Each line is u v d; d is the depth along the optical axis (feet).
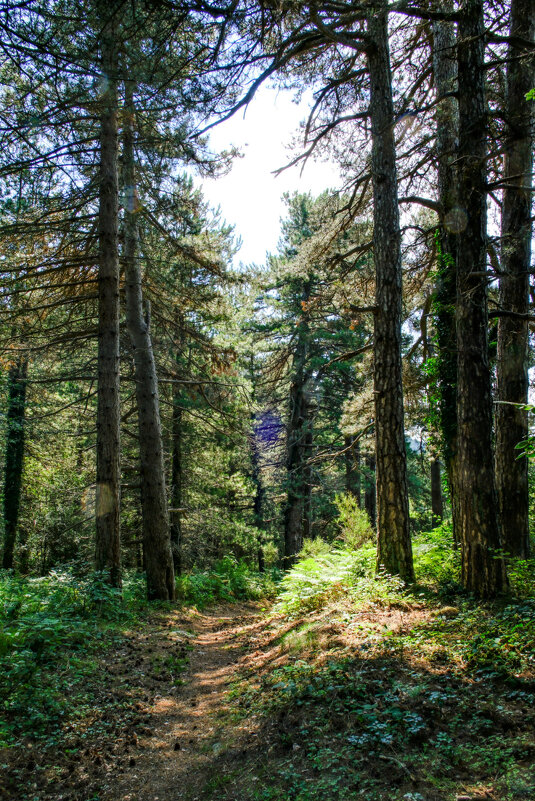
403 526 28.94
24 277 33.53
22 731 14.99
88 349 46.32
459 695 14.06
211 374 51.90
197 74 20.56
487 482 23.68
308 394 77.77
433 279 35.47
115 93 23.52
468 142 24.06
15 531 63.26
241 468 86.94
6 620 24.02
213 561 72.33
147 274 43.34
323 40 28.73
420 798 10.19
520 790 9.85
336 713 14.17
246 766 13.12
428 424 36.24
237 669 23.39
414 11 23.79
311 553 54.60
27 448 62.64
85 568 33.09
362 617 23.43
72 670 20.45
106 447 34.40
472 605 22.20
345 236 49.29
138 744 15.39
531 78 30.25
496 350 35.55
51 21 16.89
